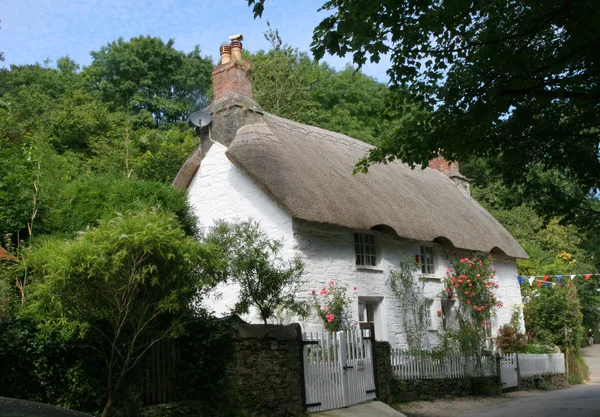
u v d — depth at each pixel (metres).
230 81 16.41
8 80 33.03
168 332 7.91
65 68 37.34
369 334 12.18
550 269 29.64
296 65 33.78
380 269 15.96
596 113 9.50
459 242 18.23
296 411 9.80
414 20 8.09
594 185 10.69
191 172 16.11
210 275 7.59
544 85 8.47
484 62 8.74
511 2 8.44
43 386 6.97
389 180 18.23
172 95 36.44
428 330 17.27
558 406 13.55
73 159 24.41
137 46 35.38
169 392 8.38
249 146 14.53
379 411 10.85
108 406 7.05
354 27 7.58
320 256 14.29
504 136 9.83
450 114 9.45
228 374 8.93
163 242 6.82
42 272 7.23
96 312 7.10
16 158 13.95
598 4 7.05
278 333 9.84
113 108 33.47
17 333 6.87
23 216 12.74
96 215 12.42
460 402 14.21
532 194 11.22
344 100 35.66
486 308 18.55
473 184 36.22
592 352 37.03
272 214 14.23
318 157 16.38
